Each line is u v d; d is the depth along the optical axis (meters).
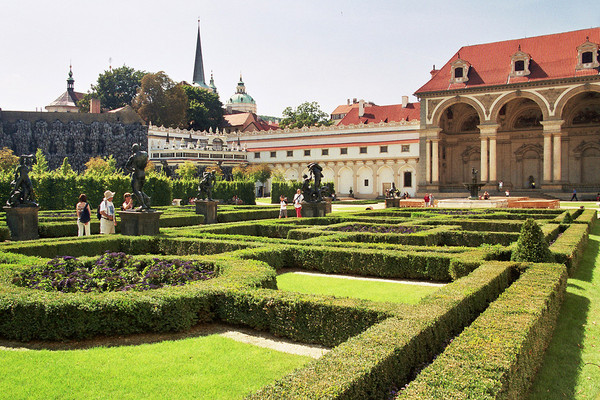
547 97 65.19
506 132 75.19
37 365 6.70
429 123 72.75
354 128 84.19
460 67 71.56
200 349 7.41
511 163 75.12
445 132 78.38
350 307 7.45
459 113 78.19
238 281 9.49
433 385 4.71
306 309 7.83
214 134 99.00
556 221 23.53
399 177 80.00
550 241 17.14
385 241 17.94
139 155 18.70
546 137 65.44
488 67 71.81
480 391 4.55
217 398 5.66
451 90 70.75
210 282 9.42
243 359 6.98
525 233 12.91
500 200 46.00
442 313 6.97
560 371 6.91
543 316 7.35
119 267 11.50
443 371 5.00
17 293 8.49
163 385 6.02
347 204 65.44
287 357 7.10
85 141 84.19
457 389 4.61
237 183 62.59
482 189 68.94
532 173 73.75
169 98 97.56
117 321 8.05
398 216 31.34
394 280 13.55
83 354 7.19
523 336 6.01
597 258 16.36
